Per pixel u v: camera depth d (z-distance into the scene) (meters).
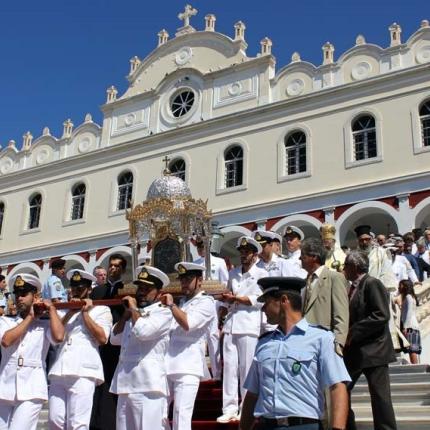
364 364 5.61
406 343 8.09
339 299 5.79
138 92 27.88
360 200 20.42
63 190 28.28
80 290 6.86
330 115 22.06
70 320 6.45
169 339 6.56
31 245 28.22
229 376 7.35
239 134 23.86
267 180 22.61
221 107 24.86
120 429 5.98
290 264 7.69
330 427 3.95
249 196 22.77
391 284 8.44
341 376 3.92
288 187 22.03
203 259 10.22
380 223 22.92
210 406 8.34
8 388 5.92
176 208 10.15
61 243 27.08
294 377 3.96
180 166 25.25
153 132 26.42
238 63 24.73
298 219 21.36
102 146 27.75
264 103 23.75
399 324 9.64
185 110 26.03
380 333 5.75
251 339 7.35
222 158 23.97
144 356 6.01
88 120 28.81
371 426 6.64
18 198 29.69
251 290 7.55
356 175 20.81
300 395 3.92
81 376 6.16
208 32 26.45
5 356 6.06
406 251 14.38
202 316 6.48
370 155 21.02
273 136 23.08
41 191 28.98
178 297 8.99
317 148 21.94
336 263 7.76
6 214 29.72
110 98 28.45
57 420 6.10
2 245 29.17
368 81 21.48
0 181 30.52
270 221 22.00
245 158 23.39
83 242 26.48
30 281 6.19
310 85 23.08
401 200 19.70
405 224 19.38
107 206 26.50
